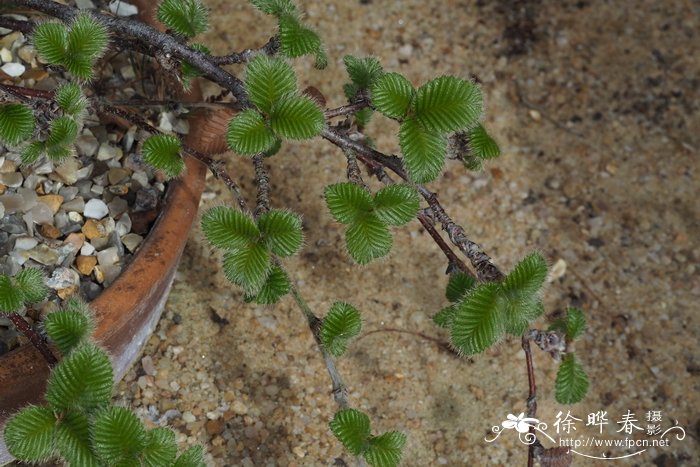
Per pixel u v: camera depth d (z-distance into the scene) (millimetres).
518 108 1102
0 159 820
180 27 777
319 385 927
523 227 1016
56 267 806
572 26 1181
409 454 916
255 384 918
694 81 1161
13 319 733
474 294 700
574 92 1126
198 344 922
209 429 898
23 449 679
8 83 847
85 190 835
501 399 946
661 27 1201
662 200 1061
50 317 706
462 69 1116
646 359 977
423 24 1143
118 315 783
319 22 1109
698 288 1010
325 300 958
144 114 862
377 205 716
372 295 966
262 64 720
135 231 834
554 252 1008
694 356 983
